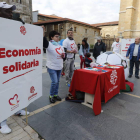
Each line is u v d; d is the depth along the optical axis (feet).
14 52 5.70
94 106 8.98
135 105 10.52
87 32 85.97
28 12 43.14
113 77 10.73
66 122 8.24
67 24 67.10
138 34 61.72
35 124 7.97
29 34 6.45
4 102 5.59
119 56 14.12
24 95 6.66
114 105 10.50
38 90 7.79
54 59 9.64
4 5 5.90
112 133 7.29
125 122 8.30
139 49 17.11
